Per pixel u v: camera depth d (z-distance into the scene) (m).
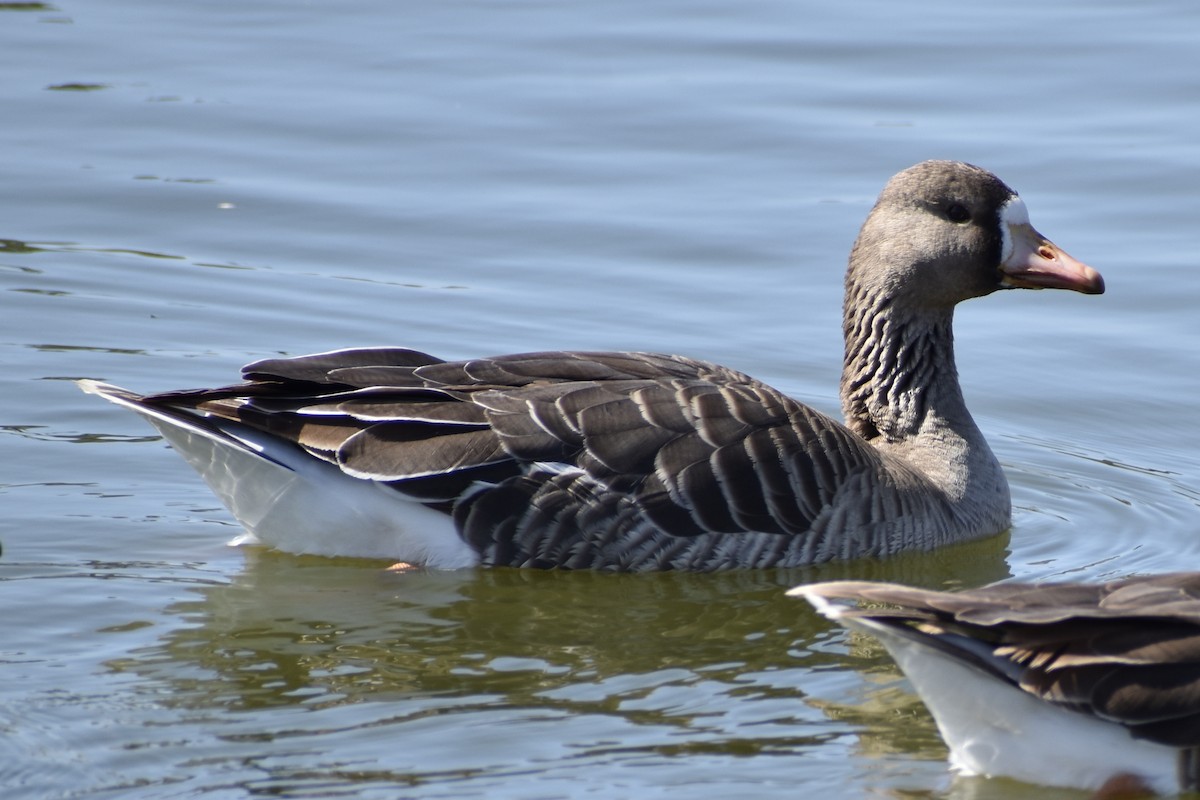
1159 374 18.86
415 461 13.82
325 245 21.34
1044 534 15.60
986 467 15.73
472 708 11.55
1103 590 10.48
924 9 28.94
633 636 13.01
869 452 14.99
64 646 12.43
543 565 14.09
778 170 23.25
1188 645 9.79
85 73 26.09
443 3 29.30
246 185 22.78
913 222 15.75
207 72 26.28
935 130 24.23
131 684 11.80
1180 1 29.11
